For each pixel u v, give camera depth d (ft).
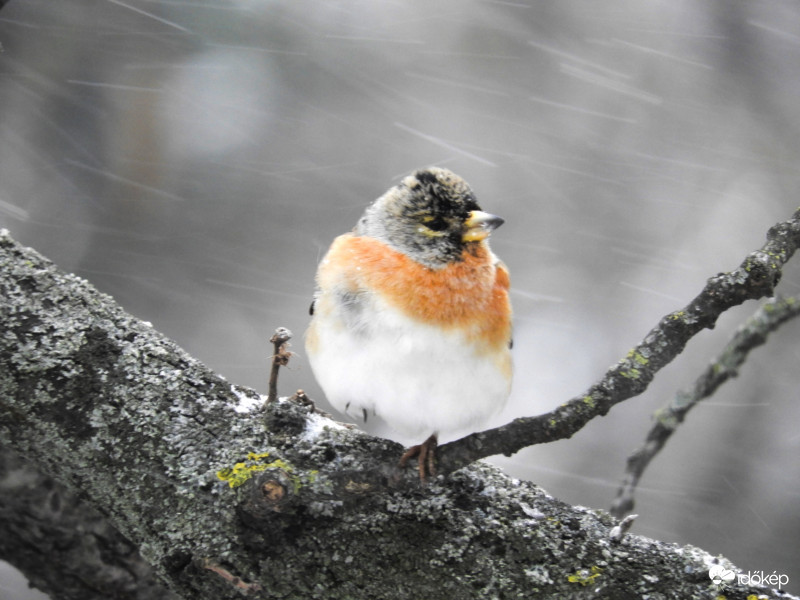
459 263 19.19
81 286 16.99
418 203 19.66
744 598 14.65
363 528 15.24
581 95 45.68
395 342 18.70
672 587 14.83
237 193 41.14
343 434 16.06
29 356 15.80
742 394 38.11
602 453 37.47
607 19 46.73
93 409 15.61
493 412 19.81
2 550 15.08
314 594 14.87
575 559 15.12
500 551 15.19
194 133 41.75
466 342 18.79
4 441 15.44
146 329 16.90
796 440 36.58
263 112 42.65
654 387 38.99
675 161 44.24
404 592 14.92
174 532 15.07
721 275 15.44
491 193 43.11
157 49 41.88
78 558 15.10
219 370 37.22
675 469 36.52
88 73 40.86
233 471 15.24
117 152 40.70
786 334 38.37
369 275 19.04
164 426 15.65
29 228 38.47
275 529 15.01
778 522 34.40
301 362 38.14
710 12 46.37
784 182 43.42
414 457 15.39
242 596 14.84
